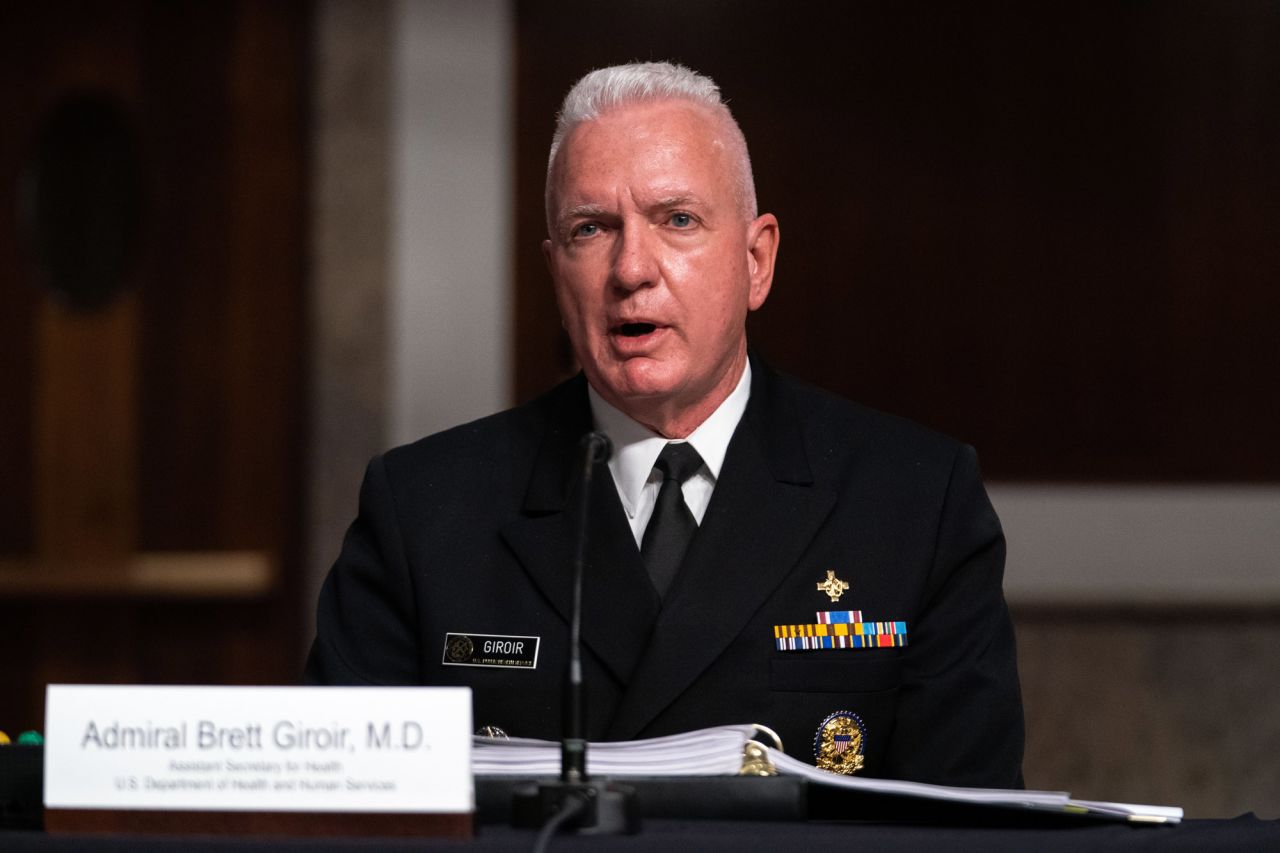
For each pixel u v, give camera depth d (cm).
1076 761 1442
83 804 383
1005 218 1467
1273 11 1455
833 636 560
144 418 1542
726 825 396
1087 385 1462
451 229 1486
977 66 1466
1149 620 1451
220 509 1531
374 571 601
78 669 1544
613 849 358
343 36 1508
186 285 1544
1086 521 1449
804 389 639
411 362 1488
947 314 1464
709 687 552
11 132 1552
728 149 581
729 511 575
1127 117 1462
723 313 571
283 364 1526
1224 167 1460
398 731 378
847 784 404
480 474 613
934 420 1460
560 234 578
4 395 1546
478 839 368
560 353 989
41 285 1549
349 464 1504
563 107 590
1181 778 1437
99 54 1552
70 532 1539
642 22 1477
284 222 1533
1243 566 1445
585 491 458
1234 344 1459
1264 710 1438
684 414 590
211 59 1546
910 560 577
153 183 1545
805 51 1470
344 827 376
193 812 380
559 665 562
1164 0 1462
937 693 555
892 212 1466
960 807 404
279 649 1527
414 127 1491
